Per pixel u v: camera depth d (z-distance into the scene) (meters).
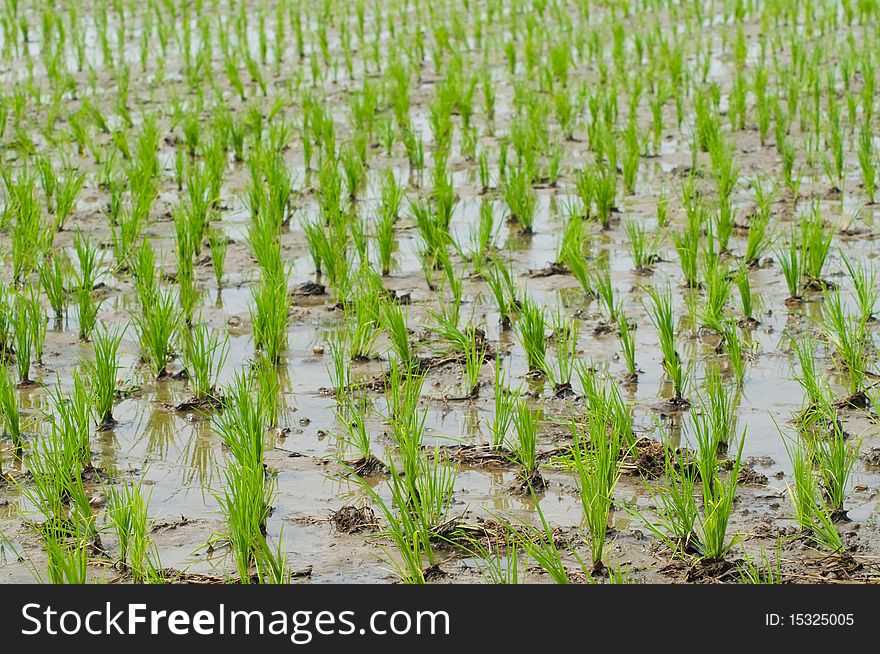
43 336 9.48
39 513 7.21
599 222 13.18
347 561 6.68
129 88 20.27
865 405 8.40
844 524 6.93
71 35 23.98
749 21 25.12
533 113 16.52
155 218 13.69
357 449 8.03
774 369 9.19
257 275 11.73
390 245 11.63
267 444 8.11
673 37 23.31
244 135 16.52
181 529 7.02
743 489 7.37
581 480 6.70
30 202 12.32
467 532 6.89
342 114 18.45
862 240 12.30
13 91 19.19
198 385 8.73
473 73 20.77
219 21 23.22
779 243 12.29
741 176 14.88
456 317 9.88
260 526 6.99
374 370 9.31
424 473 7.60
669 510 6.93
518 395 8.10
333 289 11.00
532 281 11.34
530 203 12.90
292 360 9.59
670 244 12.38
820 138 16.44
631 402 8.64
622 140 16.27
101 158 16.08
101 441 8.18
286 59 22.45
